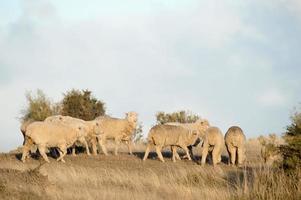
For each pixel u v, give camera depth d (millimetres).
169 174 31672
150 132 40000
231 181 29953
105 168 35188
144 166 36969
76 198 24766
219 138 37938
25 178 27969
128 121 43094
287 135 27938
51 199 24469
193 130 40562
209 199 25656
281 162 27422
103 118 42906
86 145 41500
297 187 24000
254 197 24203
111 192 26125
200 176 30641
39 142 37281
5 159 38750
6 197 24000
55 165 35844
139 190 27297
